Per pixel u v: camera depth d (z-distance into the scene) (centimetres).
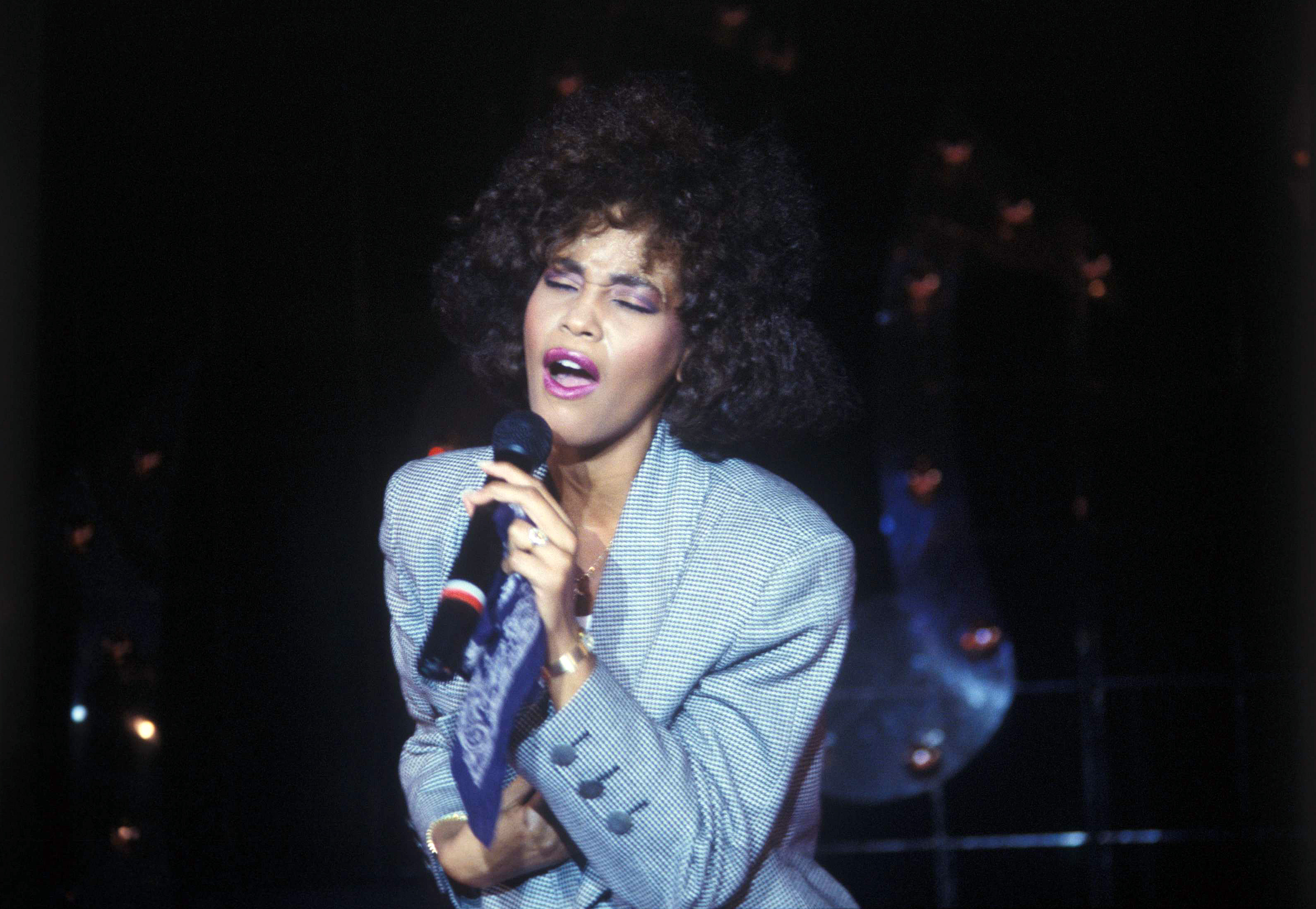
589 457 328
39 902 757
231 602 808
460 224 394
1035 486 834
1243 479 833
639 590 314
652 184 317
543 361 314
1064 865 820
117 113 811
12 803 758
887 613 826
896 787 821
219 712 801
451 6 821
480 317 384
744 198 347
